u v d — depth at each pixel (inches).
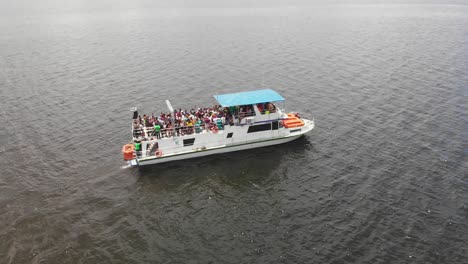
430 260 1190.9
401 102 2396.7
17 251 1229.1
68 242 1279.5
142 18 6215.6
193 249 1258.0
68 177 1670.8
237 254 1232.8
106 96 2623.0
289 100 2497.5
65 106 2458.2
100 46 4077.3
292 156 1846.7
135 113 1841.8
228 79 2938.0
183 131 1833.2
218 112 1929.1
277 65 3265.3
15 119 2258.9
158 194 1571.1
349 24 5167.3
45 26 5575.8
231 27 5142.7
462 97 2433.6
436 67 3075.8
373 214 1406.3
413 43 3922.2
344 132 2048.5
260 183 1641.2
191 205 1499.8
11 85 2859.3
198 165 1790.1
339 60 3366.1
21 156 1838.1
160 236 1321.4
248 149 1923.0
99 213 1438.2
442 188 1540.4
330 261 1195.3
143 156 1774.1
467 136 1936.5
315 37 4335.6
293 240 1293.1
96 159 1825.8
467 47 3668.8
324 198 1517.0
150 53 3735.2
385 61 3297.2
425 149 1835.6
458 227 1326.3
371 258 1203.2
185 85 2819.9
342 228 1341.0
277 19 5767.7
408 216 1387.8
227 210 1466.5
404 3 7637.8
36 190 1567.4
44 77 3046.3
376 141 1936.5
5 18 6545.3
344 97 2514.8
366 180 1620.3
